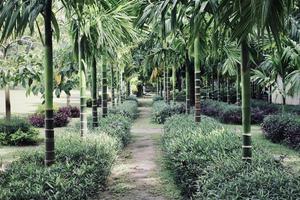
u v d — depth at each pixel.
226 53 6.74
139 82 29.25
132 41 6.70
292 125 8.85
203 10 3.49
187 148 5.33
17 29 3.93
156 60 10.48
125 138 9.29
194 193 4.71
